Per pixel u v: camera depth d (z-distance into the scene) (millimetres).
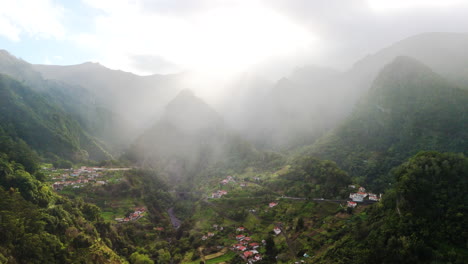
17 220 80875
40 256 78062
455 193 79562
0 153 122500
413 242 71125
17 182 98562
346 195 153750
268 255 112500
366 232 89812
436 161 87562
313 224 128500
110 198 171125
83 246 94375
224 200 185375
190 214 188500
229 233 140125
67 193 155500
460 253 66812
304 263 96562
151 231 150000
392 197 93625
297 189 177375
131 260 110625
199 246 130750
